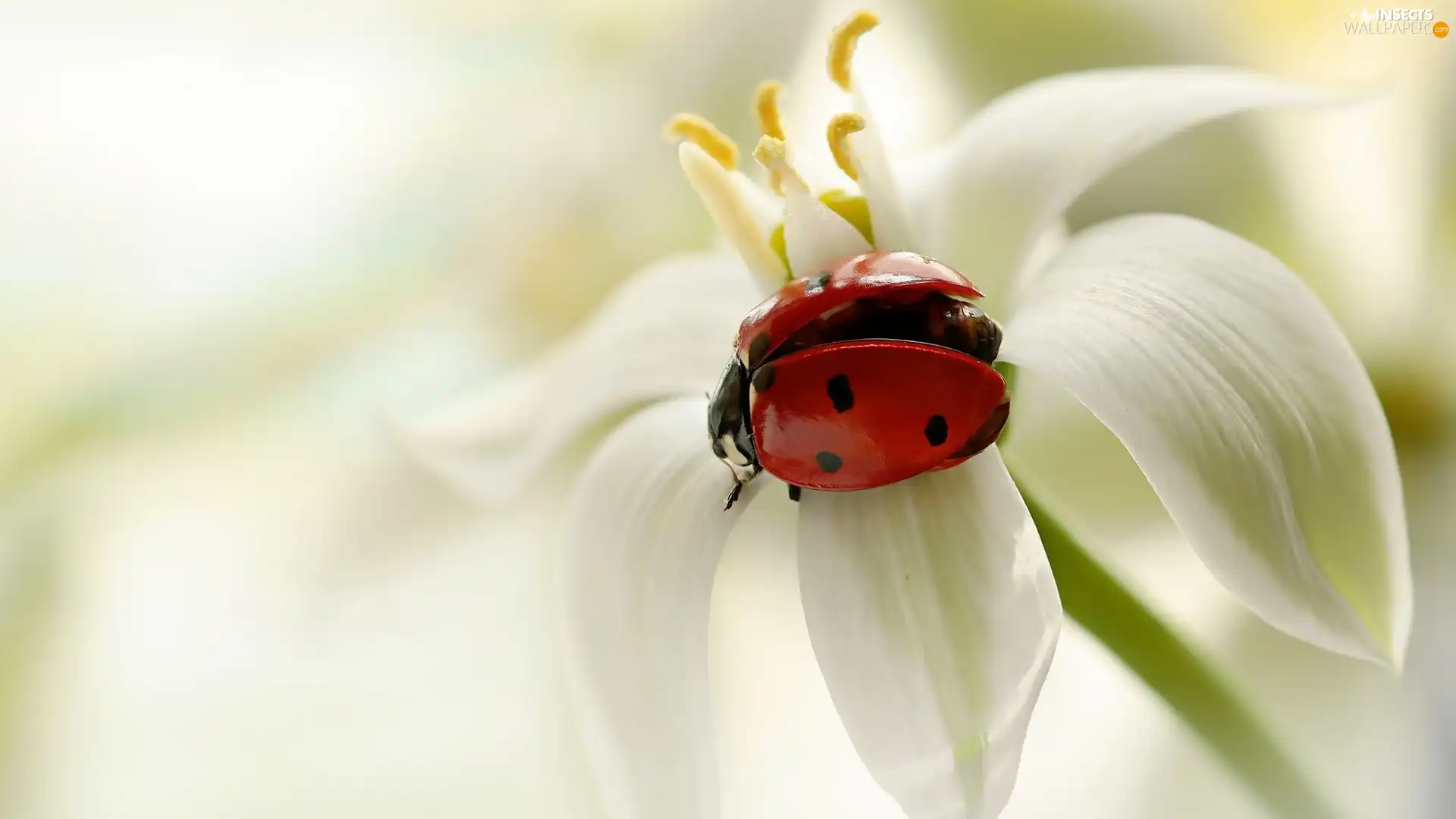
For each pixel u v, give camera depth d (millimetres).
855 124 96
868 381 89
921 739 88
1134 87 97
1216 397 89
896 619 89
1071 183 96
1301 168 112
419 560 110
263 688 107
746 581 111
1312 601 88
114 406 111
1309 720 105
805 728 108
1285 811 96
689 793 93
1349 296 112
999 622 89
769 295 97
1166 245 93
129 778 104
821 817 105
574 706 95
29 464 109
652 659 94
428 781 104
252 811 104
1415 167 112
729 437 93
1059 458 109
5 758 104
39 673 106
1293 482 89
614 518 97
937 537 90
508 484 102
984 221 97
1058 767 106
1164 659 96
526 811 103
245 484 111
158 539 110
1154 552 109
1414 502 109
